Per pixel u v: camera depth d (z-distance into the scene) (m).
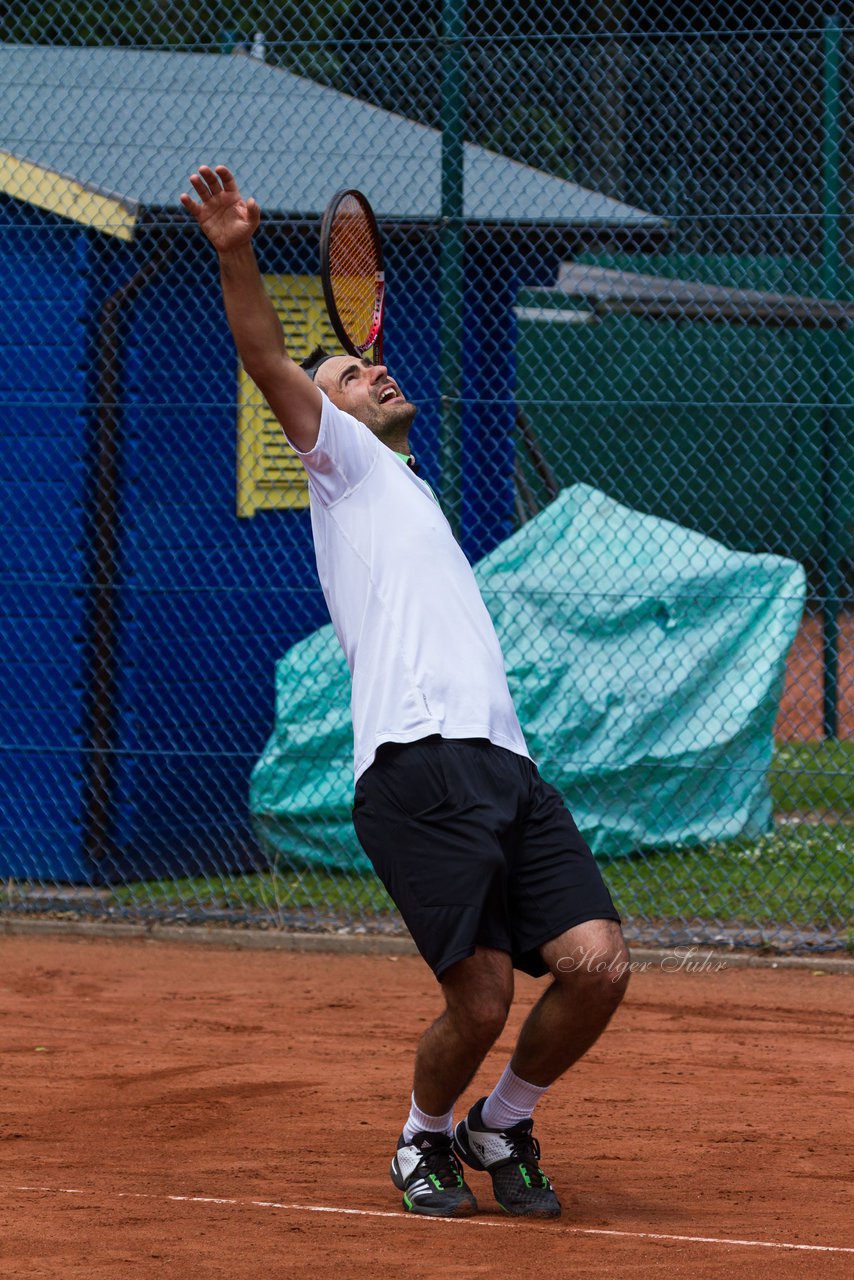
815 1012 24.55
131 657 32.88
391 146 36.72
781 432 61.81
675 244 39.03
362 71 43.88
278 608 35.22
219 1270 13.80
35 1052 22.25
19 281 32.69
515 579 33.38
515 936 14.81
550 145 41.66
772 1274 13.81
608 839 32.34
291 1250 14.36
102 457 32.44
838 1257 14.34
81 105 35.41
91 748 32.50
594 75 41.06
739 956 27.36
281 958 28.20
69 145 33.84
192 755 33.44
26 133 34.34
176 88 36.94
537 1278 13.63
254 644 34.78
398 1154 15.83
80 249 32.31
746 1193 16.47
